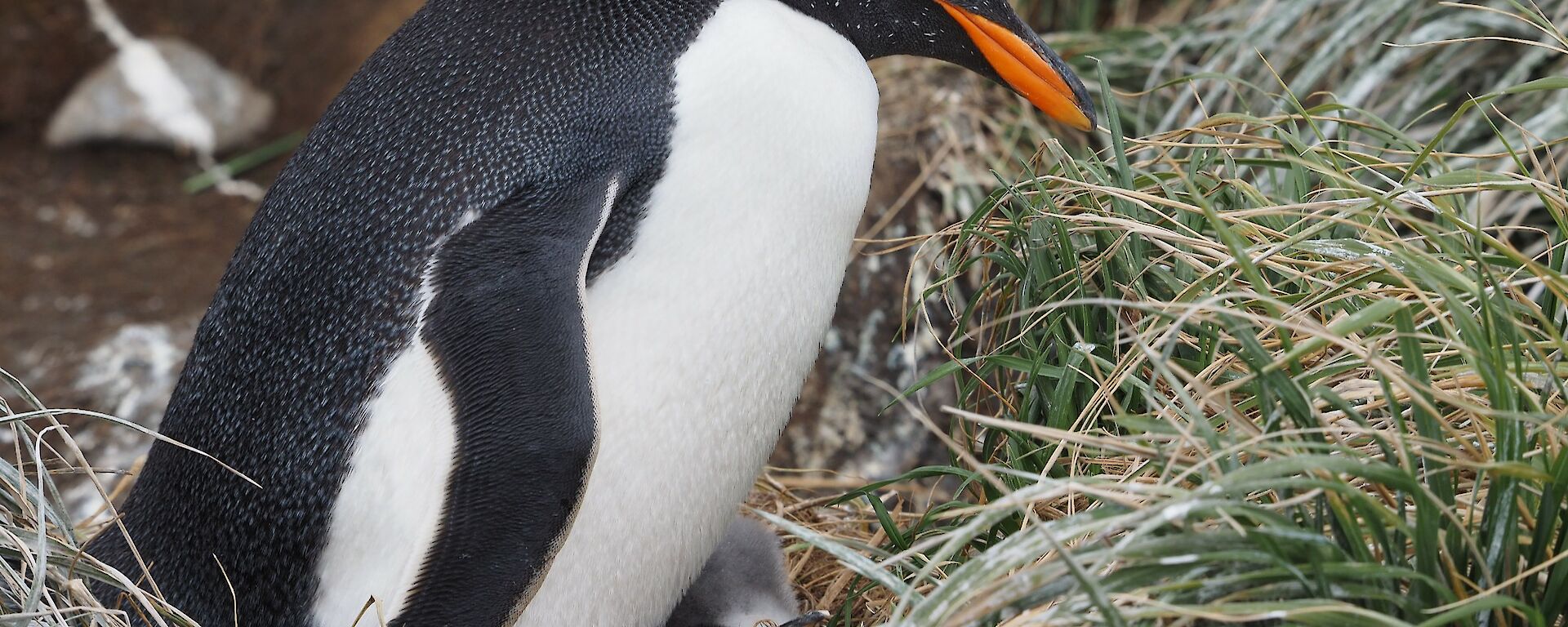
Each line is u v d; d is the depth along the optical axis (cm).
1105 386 175
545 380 165
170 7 516
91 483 328
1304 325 148
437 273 171
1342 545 139
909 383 345
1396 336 150
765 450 204
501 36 187
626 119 179
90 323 395
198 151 504
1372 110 331
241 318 188
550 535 166
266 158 504
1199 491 126
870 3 203
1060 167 230
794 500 256
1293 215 212
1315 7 353
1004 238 230
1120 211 207
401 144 182
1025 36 210
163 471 195
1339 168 195
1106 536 141
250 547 182
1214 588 135
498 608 165
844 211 192
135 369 373
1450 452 139
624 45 183
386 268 175
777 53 184
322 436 176
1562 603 134
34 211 462
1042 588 135
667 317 180
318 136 192
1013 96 381
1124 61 374
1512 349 157
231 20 520
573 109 179
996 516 133
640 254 179
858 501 254
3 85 500
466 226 173
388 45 197
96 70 506
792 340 193
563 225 173
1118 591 132
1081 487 133
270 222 190
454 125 180
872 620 202
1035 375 199
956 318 229
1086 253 218
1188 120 344
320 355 178
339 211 182
